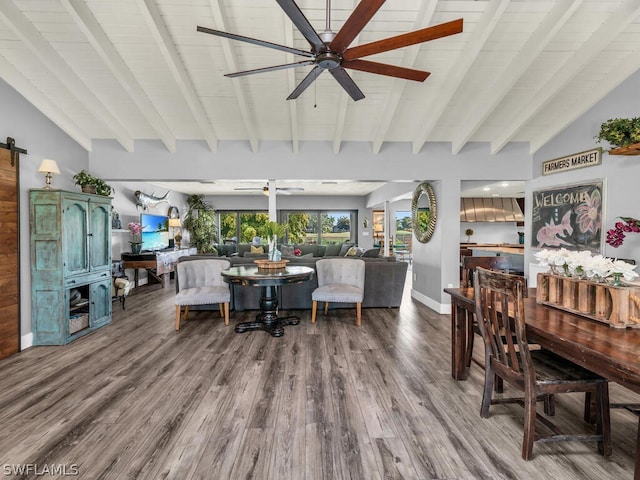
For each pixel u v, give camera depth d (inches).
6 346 125.3
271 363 119.5
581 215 150.5
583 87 144.7
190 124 177.6
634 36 120.3
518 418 85.9
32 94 140.1
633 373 47.9
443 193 191.8
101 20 116.6
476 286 84.4
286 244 393.4
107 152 186.2
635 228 113.3
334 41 78.4
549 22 114.3
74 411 88.7
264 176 191.3
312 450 73.0
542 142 177.3
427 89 154.2
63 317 137.6
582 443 75.9
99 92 152.3
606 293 70.1
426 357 125.4
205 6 111.8
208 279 178.5
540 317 76.0
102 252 164.2
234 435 78.3
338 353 129.0
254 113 169.2
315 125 179.6
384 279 200.2
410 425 82.4
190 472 66.5
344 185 350.6
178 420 84.4
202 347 135.6
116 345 138.2
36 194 136.3
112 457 70.8
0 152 123.2
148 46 128.3
